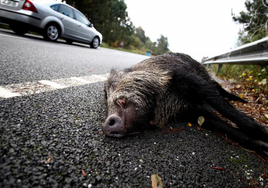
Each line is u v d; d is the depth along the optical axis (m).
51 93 1.61
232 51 3.08
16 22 5.10
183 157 1.02
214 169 0.96
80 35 6.87
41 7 5.32
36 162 0.79
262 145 1.20
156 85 1.41
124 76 1.53
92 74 2.71
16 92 1.48
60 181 0.73
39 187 0.68
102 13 16.38
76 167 0.81
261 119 1.72
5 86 1.57
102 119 1.31
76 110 1.37
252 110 1.95
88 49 6.71
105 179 0.78
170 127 1.42
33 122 1.08
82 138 1.04
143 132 1.26
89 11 14.48
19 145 0.86
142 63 1.81
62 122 1.16
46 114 1.21
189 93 1.53
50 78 2.07
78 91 1.81
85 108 1.44
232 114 1.33
